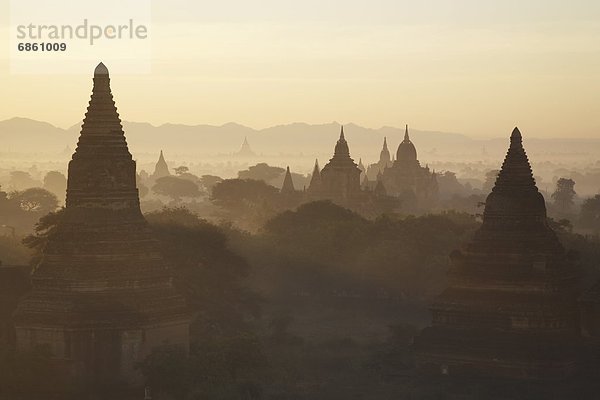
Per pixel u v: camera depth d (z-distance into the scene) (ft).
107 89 424.46
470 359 460.55
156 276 416.26
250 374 419.13
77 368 399.24
